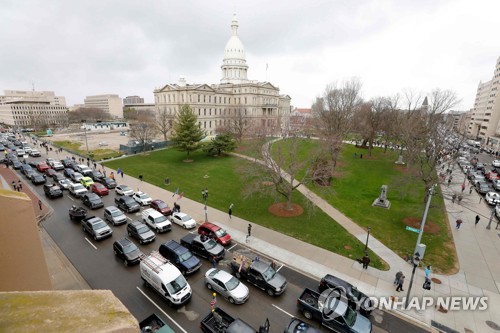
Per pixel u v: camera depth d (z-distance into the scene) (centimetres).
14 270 525
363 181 4125
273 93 11362
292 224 2594
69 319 181
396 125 5209
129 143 6775
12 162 4525
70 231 2405
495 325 1478
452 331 1434
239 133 6762
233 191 3547
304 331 1295
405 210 3006
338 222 2666
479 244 2327
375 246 2236
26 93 18825
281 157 3098
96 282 1752
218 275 1680
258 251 2128
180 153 6106
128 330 189
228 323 1350
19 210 517
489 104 10175
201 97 9238
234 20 11794
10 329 158
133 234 2277
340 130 4650
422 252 1606
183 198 3284
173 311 1524
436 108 4475
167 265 1661
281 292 1639
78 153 5875
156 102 10100
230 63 11862
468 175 4359
